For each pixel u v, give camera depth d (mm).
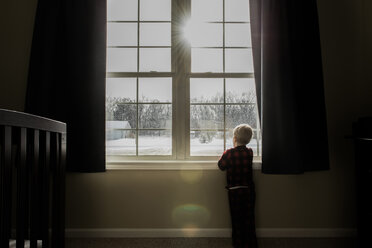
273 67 2504
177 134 2750
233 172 2328
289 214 2650
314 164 2561
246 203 2301
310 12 2613
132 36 2805
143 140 2768
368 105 2674
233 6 2812
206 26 2805
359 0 2705
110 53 2797
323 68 2695
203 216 2645
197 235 2633
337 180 2660
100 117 2561
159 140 2771
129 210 2650
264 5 2541
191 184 2656
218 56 2797
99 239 2584
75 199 2643
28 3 2719
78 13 2580
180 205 2648
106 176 2656
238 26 2809
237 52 2801
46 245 1521
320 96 2588
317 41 2604
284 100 2490
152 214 2648
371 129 2045
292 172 2451
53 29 2580
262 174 2656
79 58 2562
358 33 2697
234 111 2766
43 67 2533
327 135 2615
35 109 2520
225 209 2645
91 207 2645
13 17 2715
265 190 2654
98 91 2564
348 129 2674
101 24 2592
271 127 2488
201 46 2799
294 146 2467
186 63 2773
